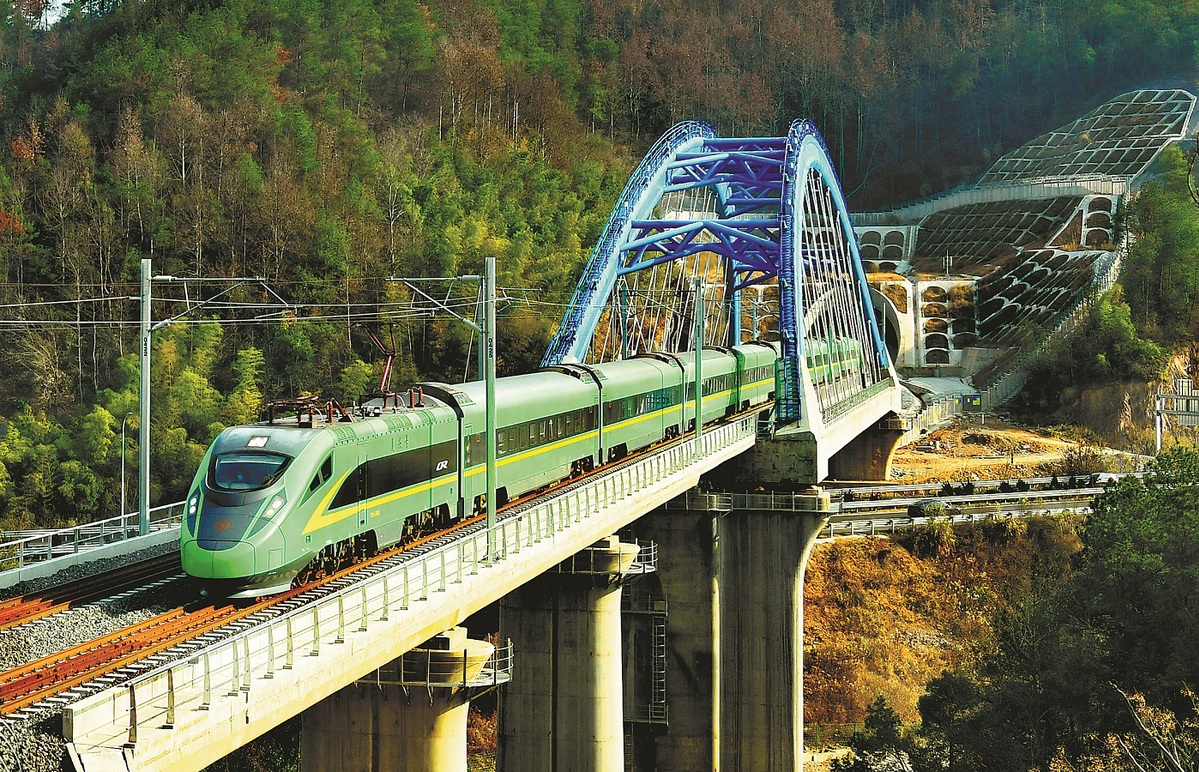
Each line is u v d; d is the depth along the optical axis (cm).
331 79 17862
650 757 6625
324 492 3231
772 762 6731
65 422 11306
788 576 6744
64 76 17525
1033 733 5244
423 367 12962
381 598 2939
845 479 11325
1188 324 15300
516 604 5275
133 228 13488
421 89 18850
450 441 4134
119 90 15775
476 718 7550
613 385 5738
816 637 8450
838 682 8138
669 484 5247
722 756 6781
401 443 3741
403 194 14725
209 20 17575
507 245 13850
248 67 16775
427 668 3569
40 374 11844
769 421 7056
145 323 4269
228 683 2259
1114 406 13950
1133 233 16950
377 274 13462
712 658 6575
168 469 10388
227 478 3069
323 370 12262
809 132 8881
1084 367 14475
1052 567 8638
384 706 3653
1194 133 19312
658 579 6594
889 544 9131
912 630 8569
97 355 12044
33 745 1878
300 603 2997
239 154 14575
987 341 16238
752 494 6756
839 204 10062
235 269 13312
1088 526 6569
